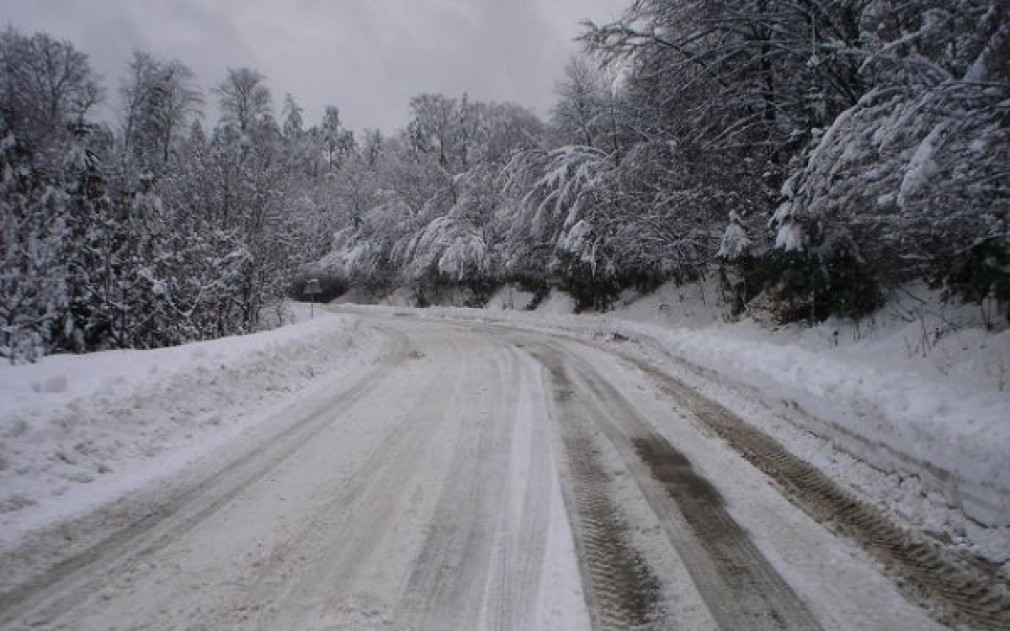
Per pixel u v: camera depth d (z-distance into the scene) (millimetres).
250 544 4152
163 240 17391
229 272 19812
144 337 15531
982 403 5223
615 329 18797
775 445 6324
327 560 3906
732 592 3484
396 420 7680
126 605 3389
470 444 6531
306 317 27953
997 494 4234
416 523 4469
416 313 35438
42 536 4258
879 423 5660
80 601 3430
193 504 4883
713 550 4000
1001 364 6969
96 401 6715
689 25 16578
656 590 3516
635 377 10773
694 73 17297
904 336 9586
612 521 4480
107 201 14805
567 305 27906
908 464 5148
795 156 13039
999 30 6762
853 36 12078
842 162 8688
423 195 41812
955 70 8117
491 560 3891
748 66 16094
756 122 16016
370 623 3201
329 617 3254
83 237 14117
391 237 42625
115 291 14570
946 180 7105
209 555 3986
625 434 6887
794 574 3682
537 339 18344
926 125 7082
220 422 7508
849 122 8375
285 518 4586
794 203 11641
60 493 5043
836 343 11266
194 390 8156
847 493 4941
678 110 18375
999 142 6508
